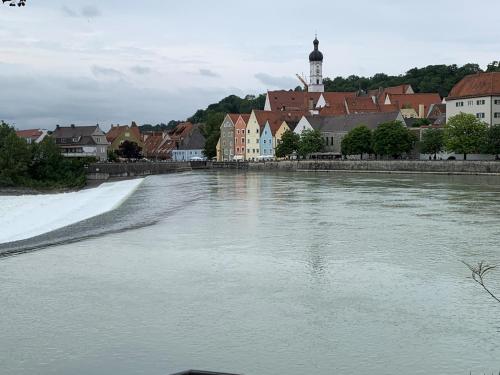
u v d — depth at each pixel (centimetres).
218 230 3962
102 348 1792
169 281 2561
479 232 3781
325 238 3588
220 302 2241
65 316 2088
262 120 18850
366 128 14650
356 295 2319
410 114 19712
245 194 7050
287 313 2105
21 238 4369
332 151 16688
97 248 3353
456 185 8338
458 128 12456
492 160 11638
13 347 1802
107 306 2200
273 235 3719
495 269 2722
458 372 1616
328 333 1906
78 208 6719
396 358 1709
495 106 13838
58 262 2975
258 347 1797
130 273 2717
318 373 1616
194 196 6938
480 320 2019
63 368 1652
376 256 3036
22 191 11425
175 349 1783
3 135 12725
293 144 16625
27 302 2259
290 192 7269
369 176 11594
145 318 2062
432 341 1834
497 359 1698
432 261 2908
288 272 2702
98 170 16138
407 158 14238
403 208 5209
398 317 2055
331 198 6306
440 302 2220
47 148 13162
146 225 4291
